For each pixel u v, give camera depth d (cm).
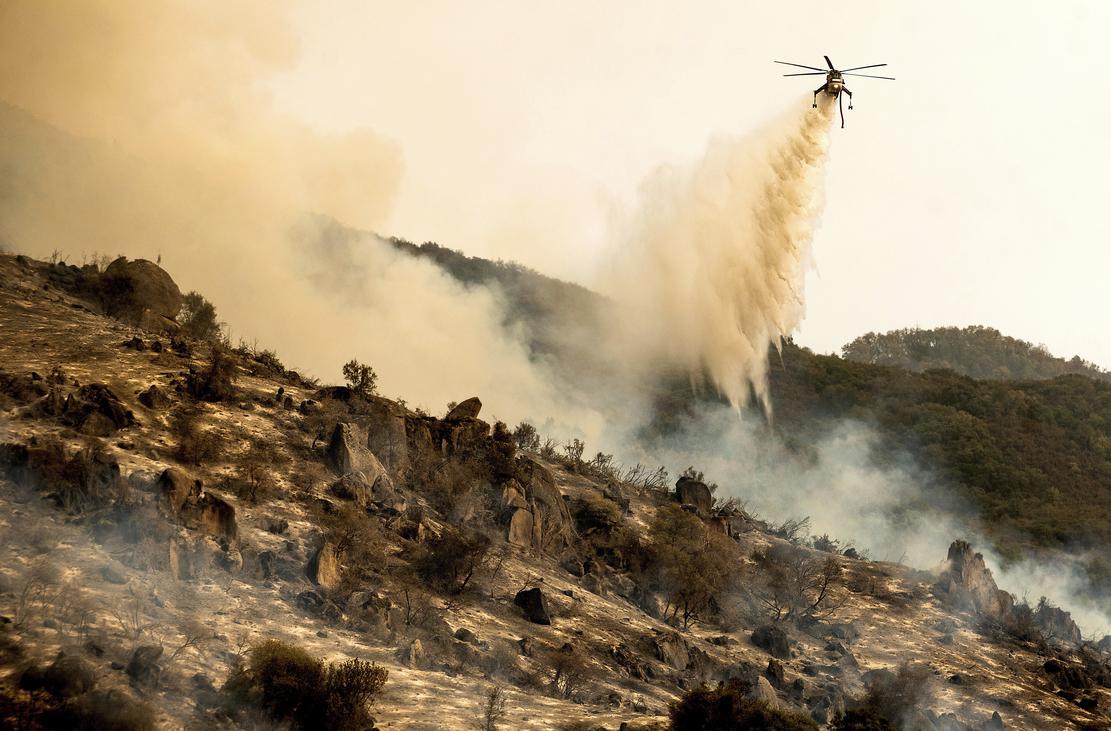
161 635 3738
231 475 5503
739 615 6950
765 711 4197
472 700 4075
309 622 4381
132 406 5741
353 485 5831
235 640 3922
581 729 3969
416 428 6919
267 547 4934
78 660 3192
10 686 3109
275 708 3481
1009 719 6019
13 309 6812
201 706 3388
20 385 5419
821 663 6338
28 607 3569
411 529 5781
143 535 4269
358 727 3512
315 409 6562
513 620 5406
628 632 5791
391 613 4747
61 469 4506
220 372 6375
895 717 5616
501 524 6500
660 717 4378
